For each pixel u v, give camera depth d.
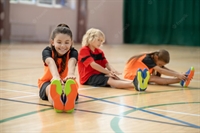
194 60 7.98
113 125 2.17
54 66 2.69
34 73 4.64
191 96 3.31
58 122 2.21
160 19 14.74
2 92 3.17
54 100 2.43
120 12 15.62
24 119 2.25
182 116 2.46
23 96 3.01
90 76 3.83
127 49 11.46
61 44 2.74
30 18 13.20
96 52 3.88
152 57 4.09
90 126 2.13
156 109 2.67
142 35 15.27
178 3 14.23
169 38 14.61
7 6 12.52
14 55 7.62
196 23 13.95
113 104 2.81
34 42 13.35
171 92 3.51
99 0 15.08
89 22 14.84
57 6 14.13
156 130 2.08
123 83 3.59
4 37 12.59
